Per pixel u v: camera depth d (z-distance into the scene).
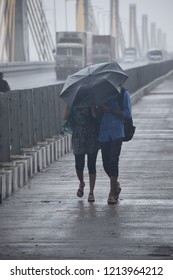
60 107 27.64
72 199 17.33
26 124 22.61
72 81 16.64
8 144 19.53
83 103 16.48
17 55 114.69
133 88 53.06
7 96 20.03
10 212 15.92
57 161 23.92
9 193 17.95
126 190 18.41
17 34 114.44
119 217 15.24
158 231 13.91
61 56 95.31
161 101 51.41
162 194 17.84
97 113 16.80
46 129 25.56
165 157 24.45
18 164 19.41
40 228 14.28
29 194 18.03
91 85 16.45
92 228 14.21
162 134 31.14
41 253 12.23
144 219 15.04
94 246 12.73
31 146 22.97
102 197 17.52
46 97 25.64
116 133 16.66
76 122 16.89
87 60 99.31
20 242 13.10
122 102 16.70
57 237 13.48
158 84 74.56
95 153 16.91
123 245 12.79
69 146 26.78
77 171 17.28
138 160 23.77
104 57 118.88
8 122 19.53
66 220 15.00
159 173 21.12
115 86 16.48
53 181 19.92
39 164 21.81
